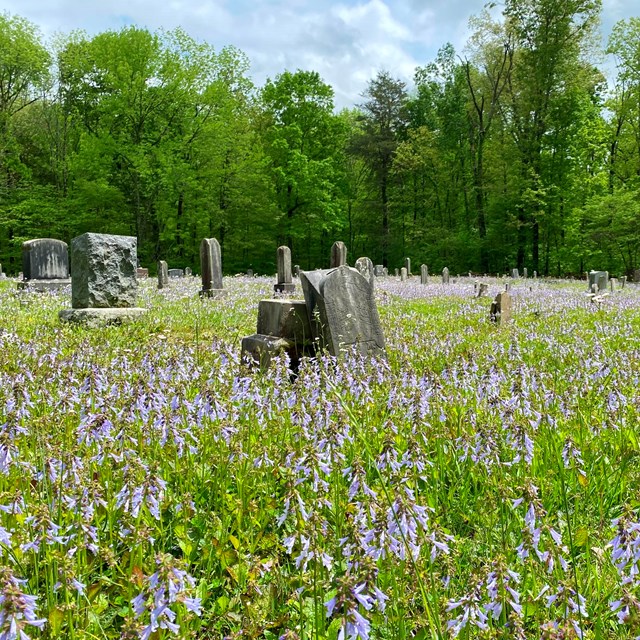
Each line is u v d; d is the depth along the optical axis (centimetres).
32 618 162
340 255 1873
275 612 244
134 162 3688
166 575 174
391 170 5038
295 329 735
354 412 441
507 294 1302
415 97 5716
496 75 4800
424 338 907
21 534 255
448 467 388
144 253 4069
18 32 4009
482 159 4978
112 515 295
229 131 4162
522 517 307
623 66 4275
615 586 246
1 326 921
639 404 490
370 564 180
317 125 4703
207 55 4031
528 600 228
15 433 325
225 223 4500
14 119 4303
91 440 337
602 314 1462
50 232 4025
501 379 555
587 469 379
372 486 330
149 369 527
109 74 3809
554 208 4344
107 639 225
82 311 1126
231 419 391
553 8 3947
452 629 200
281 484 345
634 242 3950
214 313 1331
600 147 4406
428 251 5131
